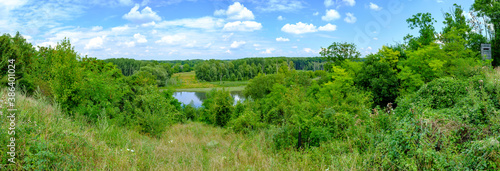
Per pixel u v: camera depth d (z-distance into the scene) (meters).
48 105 9.22
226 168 6.12
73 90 9.93
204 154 7.75
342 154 6.25
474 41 25.89
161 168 5.90
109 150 6.25
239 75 130.25
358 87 15.38
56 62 10.32
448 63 14.56
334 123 7.89
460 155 4.56
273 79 45.56
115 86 13.26
